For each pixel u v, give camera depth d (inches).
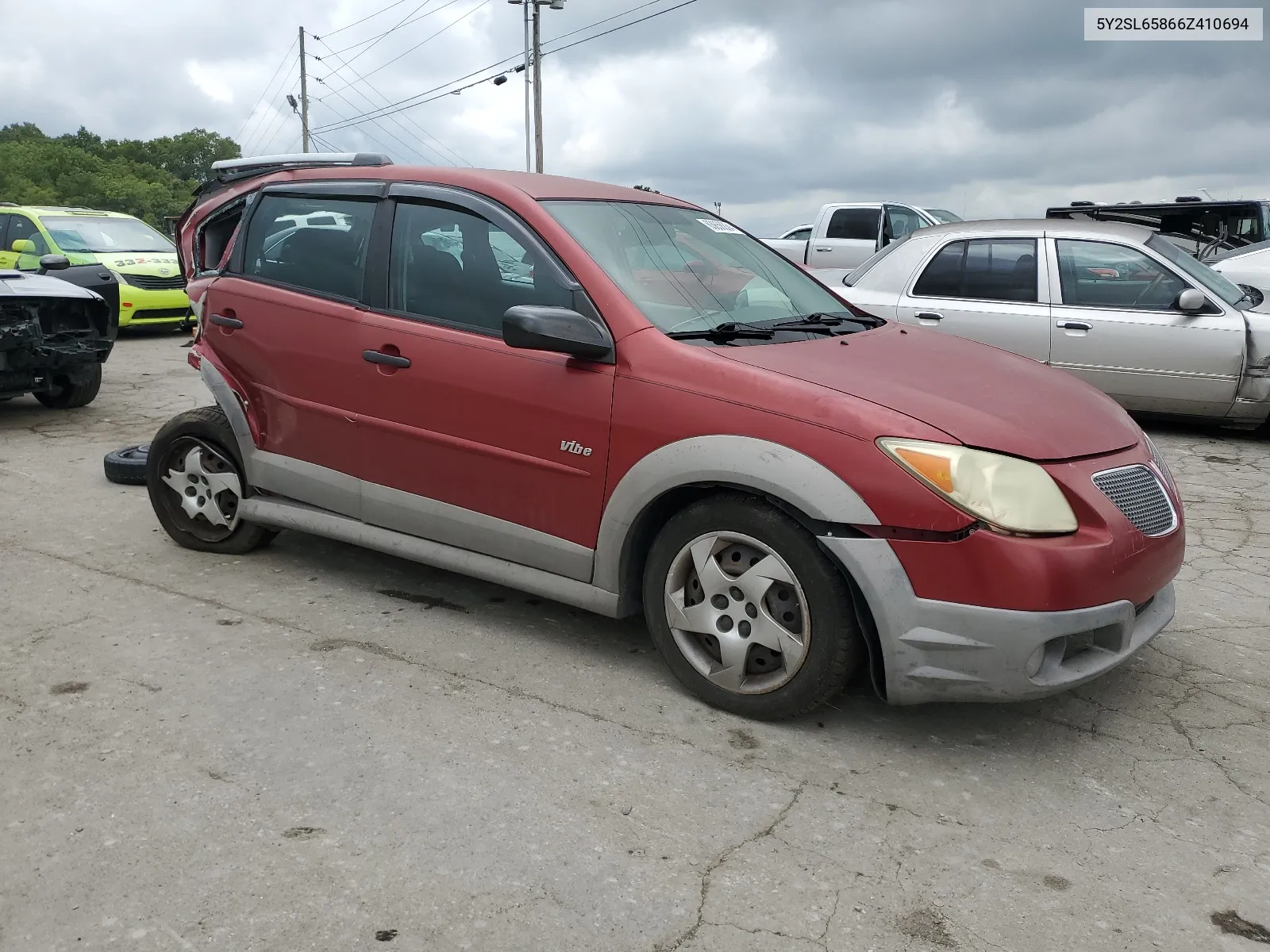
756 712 122.4
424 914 87.4
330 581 169.3
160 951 82.4
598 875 93.3
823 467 111.6
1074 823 104.3
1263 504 232.4
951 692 110.7
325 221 159.5
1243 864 97.8
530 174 155.7
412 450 145.9
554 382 131.3
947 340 151.9
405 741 116.9
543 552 136.2
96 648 140.6
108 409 331.0
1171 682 137.4
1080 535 109.8
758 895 91.3
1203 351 285.3
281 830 99.0
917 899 91.4
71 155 3585.1
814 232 628.4
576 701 128.0
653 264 141.0
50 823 99.5
